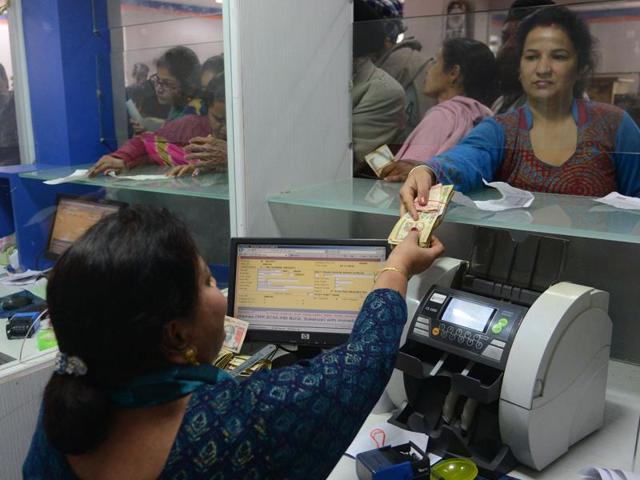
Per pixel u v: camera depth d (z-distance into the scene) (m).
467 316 1.17
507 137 1.64
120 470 0.60
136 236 0.58
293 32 1.56
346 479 1.11
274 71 1.52
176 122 1.77
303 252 1.46
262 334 1.47
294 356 1.50
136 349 0.58
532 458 1.09
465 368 1.15
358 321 0.82
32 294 1.54
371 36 1.77
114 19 1.93
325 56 1.69
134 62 1.89
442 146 1.73
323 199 1.54
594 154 1.53
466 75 1.66
